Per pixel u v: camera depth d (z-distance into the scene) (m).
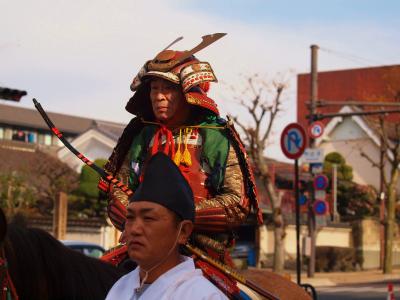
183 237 2.92
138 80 4.59
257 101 26.62
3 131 53.28
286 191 36.69
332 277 28.70
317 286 25.14
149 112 4.75
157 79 4.52
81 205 29.41
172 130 4.57
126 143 4.71
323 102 24.41
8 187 26.17
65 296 4.05
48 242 4.12
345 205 39.22
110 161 4.67
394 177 31.95
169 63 4.46
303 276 28.12
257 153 26.97
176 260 2.92
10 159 34.03
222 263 4.04
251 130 26.98
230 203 4.27
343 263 33.84
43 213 29.44
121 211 4.31
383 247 35.66
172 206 2.83
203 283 2.83
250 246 33.16
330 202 37.50
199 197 4.39
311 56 24.70
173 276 2.85
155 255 2.82
